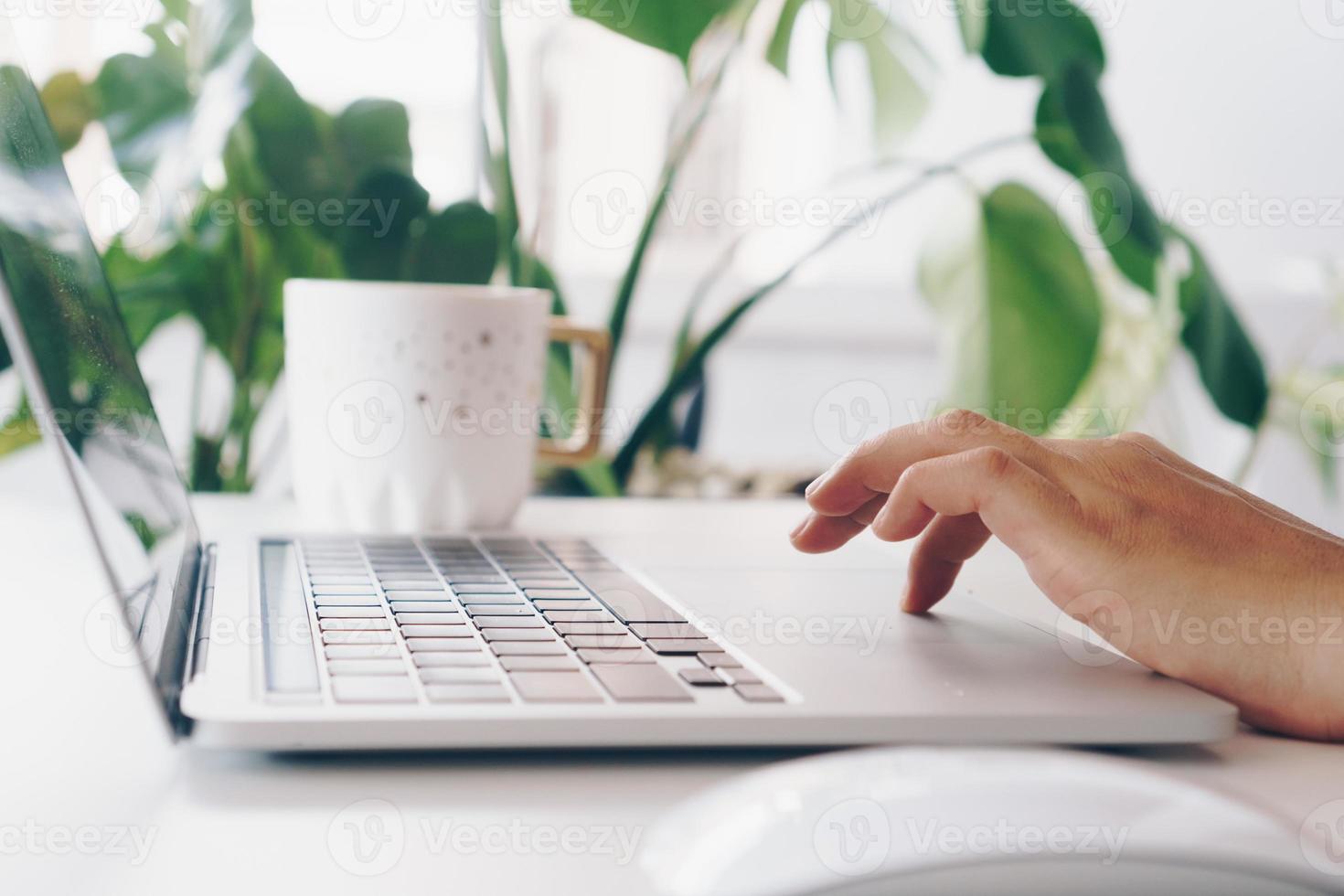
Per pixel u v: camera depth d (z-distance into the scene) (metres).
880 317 1.81
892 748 0.31
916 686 0.37
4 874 0.25
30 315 0.31
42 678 0.41
